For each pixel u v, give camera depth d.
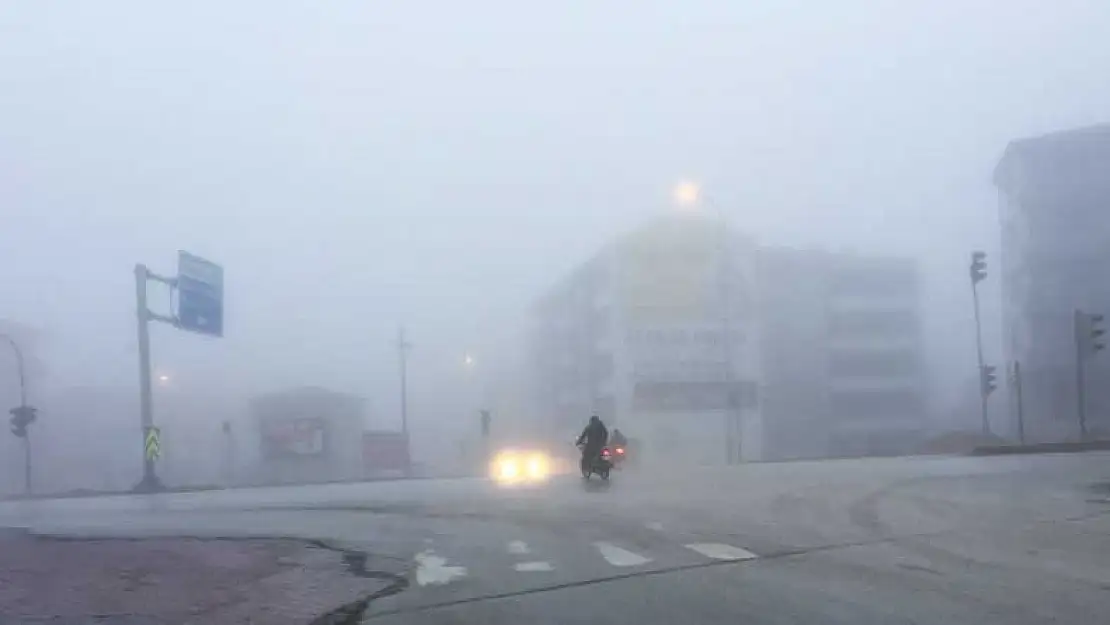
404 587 11.14
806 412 86.94
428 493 26.94
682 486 25.39
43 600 10.77
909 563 11.64
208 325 44.88
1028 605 9.04
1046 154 81.56
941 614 8.73
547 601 10.02
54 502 32.69
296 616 9.72
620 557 12.91
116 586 11.62
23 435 42.38
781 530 15.10
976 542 13.34
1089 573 10.77
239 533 17.12
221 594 11.03
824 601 9.47
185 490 39.59
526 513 19.03
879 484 23.53
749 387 81.38
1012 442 50.41
